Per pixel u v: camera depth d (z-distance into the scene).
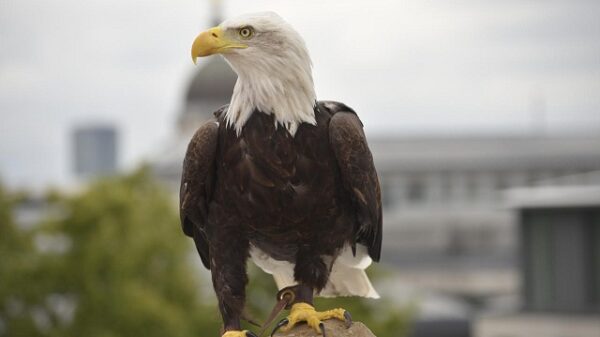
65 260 32.41
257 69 7.63
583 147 139.00
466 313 49.84
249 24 7.62
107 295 31.89
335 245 7.95
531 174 135.50
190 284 34.56
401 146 139.25
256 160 7.66
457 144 139.88
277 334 7.83
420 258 114.06
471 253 116.50
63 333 32.00
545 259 32.50
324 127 7.76
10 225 33.78
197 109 129.25
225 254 7.94
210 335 34.19
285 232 7.82
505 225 118.44
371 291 8.58
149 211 35.50
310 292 7.95
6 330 32.38
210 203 7.98
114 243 32.59
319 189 7.72
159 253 34.12
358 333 7.84
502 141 141.38
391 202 134.12
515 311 32.97
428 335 47.84
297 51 7.64
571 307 31.89
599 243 31.64
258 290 25.83
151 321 31.28
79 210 33.00
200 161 7.84
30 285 32.28
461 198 134.62
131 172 37.56
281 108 7.64
